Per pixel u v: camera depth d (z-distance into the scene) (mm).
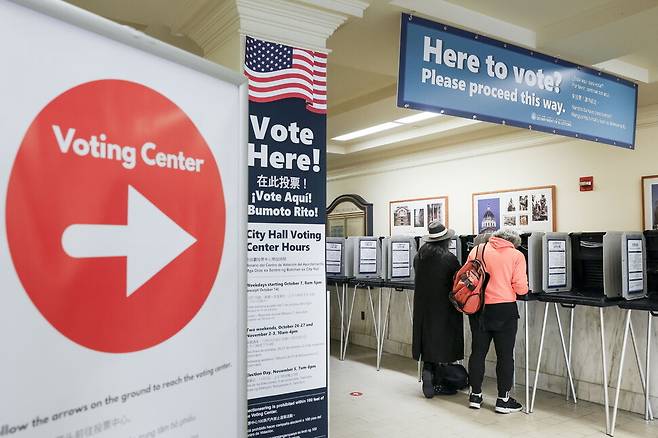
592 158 5465
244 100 1165
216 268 1078
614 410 3566
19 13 731
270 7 2617
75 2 2924
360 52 3625
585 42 3402
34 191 742
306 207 2689
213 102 1085
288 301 2615
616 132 3826
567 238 4168
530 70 3297
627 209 5160
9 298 708
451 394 4613
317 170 2740
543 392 4578
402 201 7945
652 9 2922
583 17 3229
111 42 865
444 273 4352
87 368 806
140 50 918
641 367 3963
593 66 3939
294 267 2641
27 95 737
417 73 2834
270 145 2600
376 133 6988
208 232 1060
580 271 4184
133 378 882
